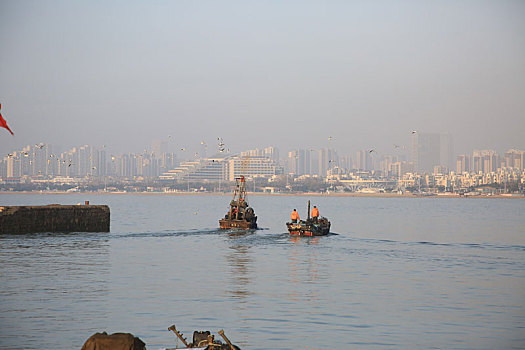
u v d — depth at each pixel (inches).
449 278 2213.3
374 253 3048.7
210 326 1449.3
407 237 4146.2
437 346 1314.0
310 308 1654.8
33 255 2765.7
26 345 1283.2
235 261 2662.4
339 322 1504.7
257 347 1293.1
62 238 3617.1
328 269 2429.9
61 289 1888.5
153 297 1777.8
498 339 1369.3
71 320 1486.2
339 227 5275.6
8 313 1552.7
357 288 1979.6
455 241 3850.9
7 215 3681.1
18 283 1991.9
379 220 6525.6
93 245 3253.0
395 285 2048.5
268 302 1729.8
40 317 1512.1
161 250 3065.9
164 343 1302.9
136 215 7263.8
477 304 1736.0
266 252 3051.2
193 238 3809.1
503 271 2410.2
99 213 4220.0
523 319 1551.4
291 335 1382.9
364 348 1294.3
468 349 1295.5
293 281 2108.8
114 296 1785.2
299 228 4008.4
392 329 1445.6
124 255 2815.0
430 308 1673.2
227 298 1779.0
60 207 3988.7
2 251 2913.4
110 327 1425.9
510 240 3949.3
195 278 2151.8
